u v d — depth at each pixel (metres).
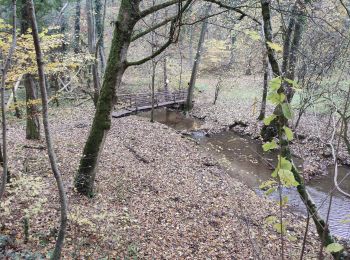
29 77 12.97
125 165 12.54
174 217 9.16
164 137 16.86
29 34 9.38
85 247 6.93
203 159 14.48
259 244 7.78
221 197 10.71
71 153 12.84
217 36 32.72
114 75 8.96
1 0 11.45
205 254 7.44
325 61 6.57
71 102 23.94
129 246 7.29
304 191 4.03
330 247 2.02
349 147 3.33
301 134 15.42
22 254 6.03
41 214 7.84
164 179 11.80
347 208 10.41
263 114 19.88
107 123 9.38
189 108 24.61
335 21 7.18
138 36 8.65
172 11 22.16
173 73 30.88
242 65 30.20
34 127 13.99
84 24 31.09
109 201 9.57
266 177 13.21
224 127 20.16
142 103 23.70
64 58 13.68
